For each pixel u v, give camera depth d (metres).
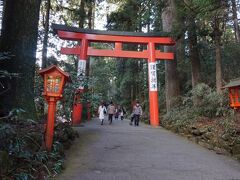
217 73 11.62
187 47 15.86
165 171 6.61
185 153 8.60
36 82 9.32
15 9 7.68
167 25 17.09
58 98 6.94
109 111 17.72
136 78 29.09
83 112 19.34
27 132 6.07
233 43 13.70
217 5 10.62
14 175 4.81
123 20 21.31
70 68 16.30
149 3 16.92
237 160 7.89
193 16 12.38
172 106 16.66
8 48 7.51
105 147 8.98
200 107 12.74
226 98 11.02
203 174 6.47
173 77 17.45
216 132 9.58
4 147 5.10
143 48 27.39
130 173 6.35
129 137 11.10
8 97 7.27
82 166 6.75
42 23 18.27
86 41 16.55
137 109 16.64
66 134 8.62
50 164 6.05
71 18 20.80
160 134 12.38
